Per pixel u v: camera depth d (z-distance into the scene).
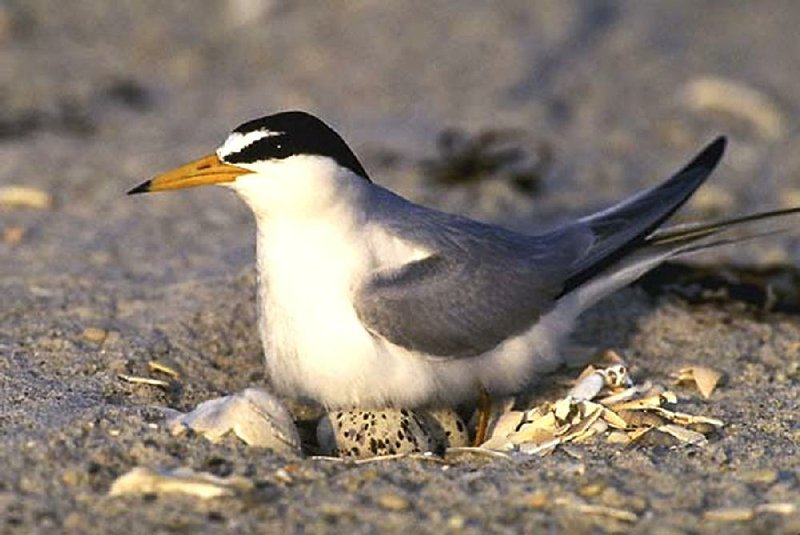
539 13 21.53
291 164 9.95
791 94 19.94
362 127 18.23
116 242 14.05
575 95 19.86
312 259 10.10
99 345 11.50
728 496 8.89
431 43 20.88
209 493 8.71
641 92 20.02
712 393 11.04
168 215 14.96
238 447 9.49
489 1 21.70
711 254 14.60
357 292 10.09
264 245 10.30
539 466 9.41
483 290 10.48
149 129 18.17
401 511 8.65
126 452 9.31
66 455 9.22
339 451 10.29
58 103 18.91
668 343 12.08
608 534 8.41
